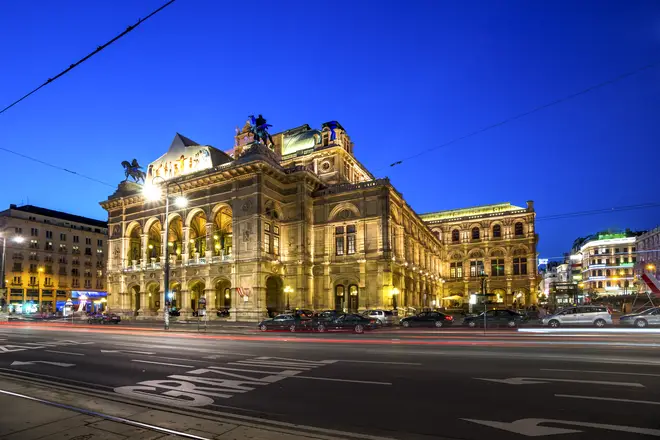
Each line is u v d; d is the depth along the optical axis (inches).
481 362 664.4
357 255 2245.3
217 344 1003.9
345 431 353.4
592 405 412.8
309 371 617.3
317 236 2374.5
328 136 2883.9
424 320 1723.7
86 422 354.3
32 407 401.1
